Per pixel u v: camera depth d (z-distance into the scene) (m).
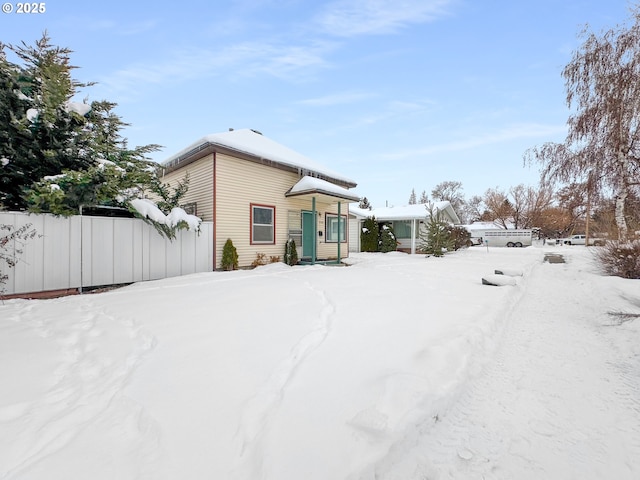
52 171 7.06
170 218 8.09
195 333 3.52
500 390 2.75
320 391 2.26
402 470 1.75
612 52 10.41
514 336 4.21
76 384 2.41
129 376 2.52
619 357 3.45
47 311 4.61
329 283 7.15
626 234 9.07
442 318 4.32
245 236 10.66
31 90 6.79
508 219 41.75
